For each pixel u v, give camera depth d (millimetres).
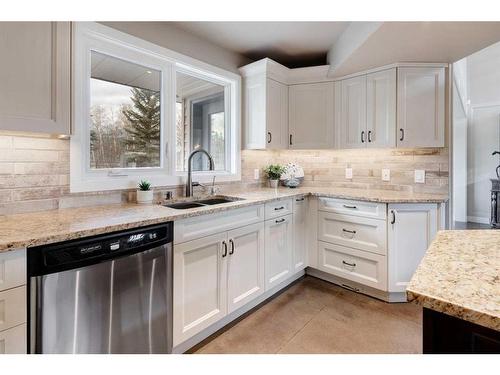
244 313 2250
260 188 3223
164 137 2385
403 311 2281
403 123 2572
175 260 1691
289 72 3053
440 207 2385
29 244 1114
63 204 1812
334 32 2551
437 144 2592
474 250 958
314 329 2037
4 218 1513
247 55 3039
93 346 1313
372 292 2533
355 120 2861
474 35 2021
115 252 1384
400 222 2367
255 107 2939
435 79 2570
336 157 3322
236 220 2105
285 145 3117
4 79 1305
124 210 1800
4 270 1068
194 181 2592
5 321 1074
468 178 5551
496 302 606
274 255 2494
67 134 1526
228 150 3033
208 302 1905
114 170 2092
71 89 1523
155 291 1565
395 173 2924
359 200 2508
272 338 1936
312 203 2873
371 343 1864
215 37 2617
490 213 5293
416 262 2385
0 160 1572
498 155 5266
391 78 2598
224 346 1853
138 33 2154
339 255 2695
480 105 5379
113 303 1383
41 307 1156
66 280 1225
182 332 1731
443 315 676
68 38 1509
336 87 2984
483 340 634
